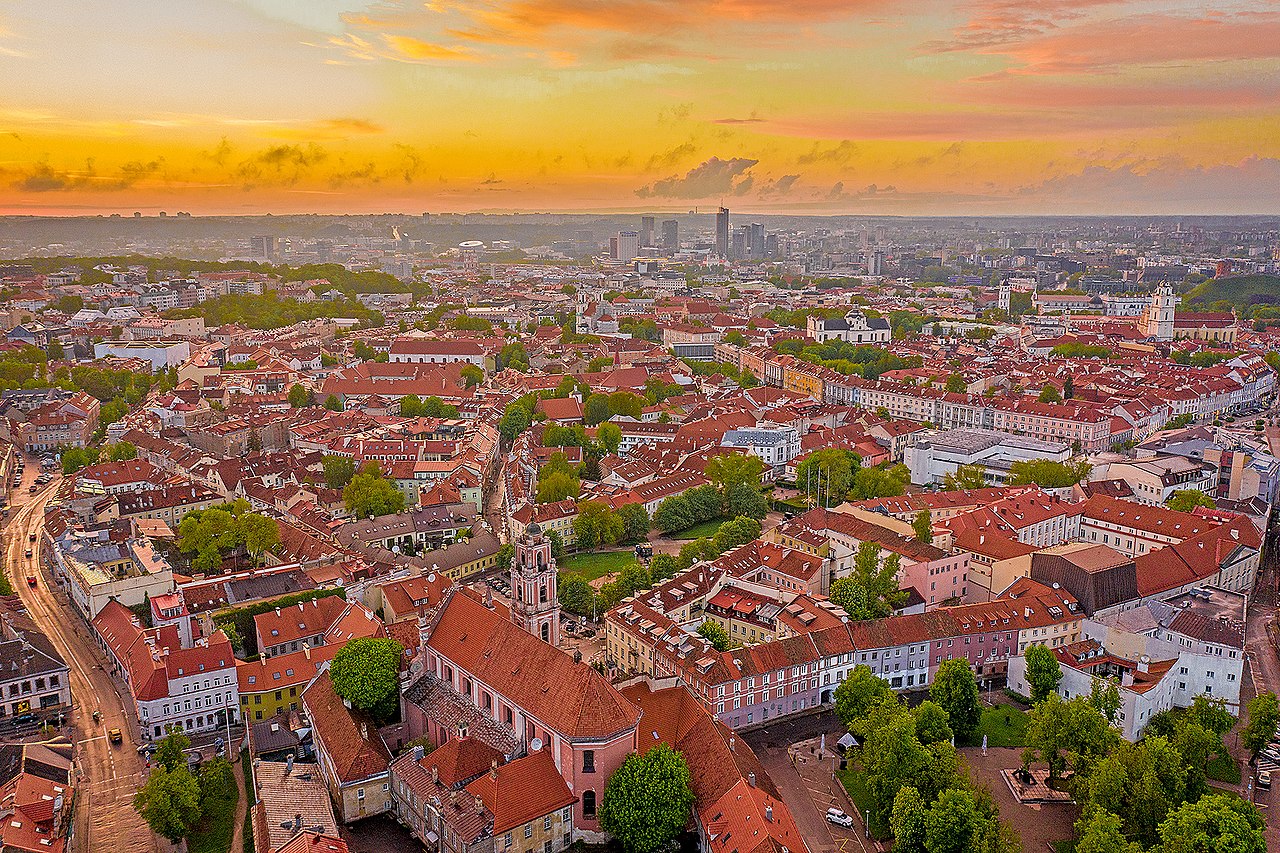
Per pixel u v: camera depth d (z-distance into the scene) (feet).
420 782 588.91
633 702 634.43
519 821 554.46
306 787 595.47
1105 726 654.53
